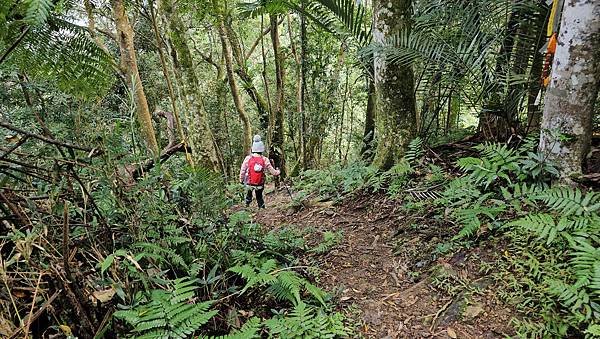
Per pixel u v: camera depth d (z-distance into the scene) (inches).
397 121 181.5
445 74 165.6
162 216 93.7
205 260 95.9
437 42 157.8
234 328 80.7
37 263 63.0
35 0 51.5
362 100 418.0
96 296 67.6
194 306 72.1
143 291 76.1
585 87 106.5
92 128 91.7
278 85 408.5
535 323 80.7
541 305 84.0
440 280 102.4
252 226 131.0
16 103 97.0
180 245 97.7
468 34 153.9
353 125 527.2
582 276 78.2
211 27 423.5
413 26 176.2
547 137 115.5
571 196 98.1
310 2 211.6
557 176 113.0
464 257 107.2
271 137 412.8
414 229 132.0
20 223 68.6
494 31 152.3
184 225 100.8
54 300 61.2
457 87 173.2
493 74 154.1
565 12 107.3
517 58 152.3
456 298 94.8
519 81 144.7
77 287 61.9
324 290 109.9
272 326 80.4
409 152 172.2
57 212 74.2
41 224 65.0
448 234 121.3
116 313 65.6
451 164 167.5
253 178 219.5
